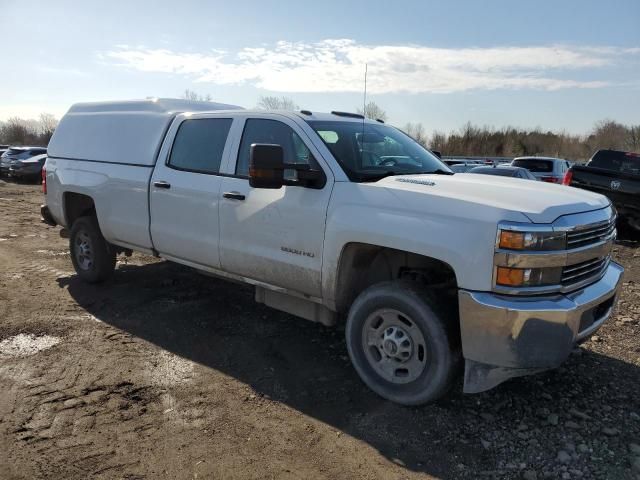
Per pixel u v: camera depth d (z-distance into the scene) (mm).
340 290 3678
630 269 7566
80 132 6016
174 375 3809
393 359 3439
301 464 2820
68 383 3637
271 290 4262
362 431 3141
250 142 4285
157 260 7203
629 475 2740
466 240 2969
